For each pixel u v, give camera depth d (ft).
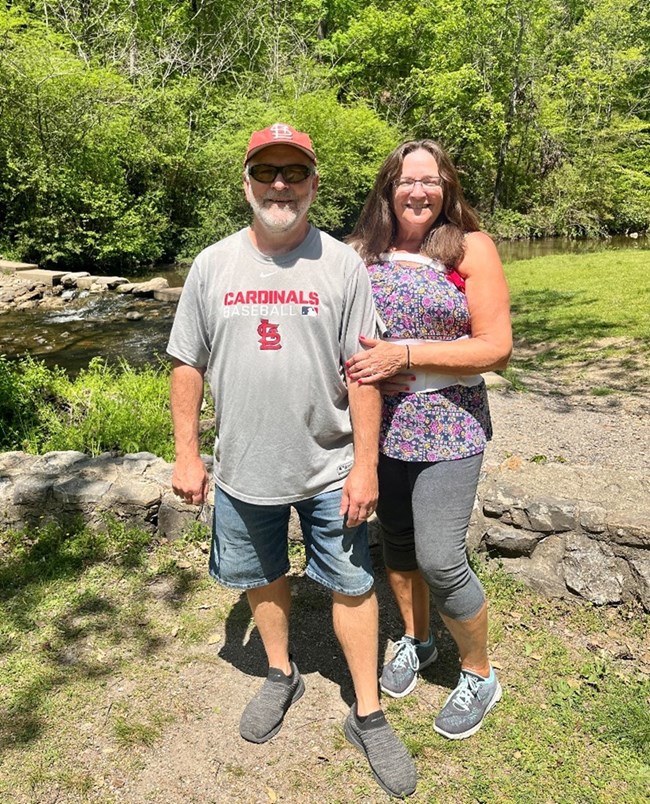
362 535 6.75
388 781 6.53
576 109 80.28
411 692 7.83
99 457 11.64
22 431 15.61
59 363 24.95
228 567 7.11
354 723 6.98
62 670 8.01
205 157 53.88
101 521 10.51
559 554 9.25
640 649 8.29
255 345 6.17
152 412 15.75
